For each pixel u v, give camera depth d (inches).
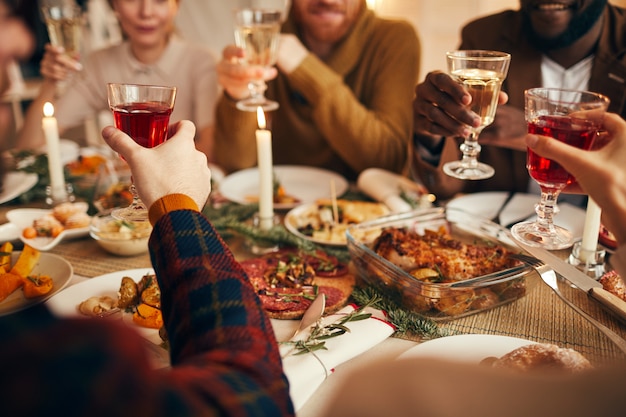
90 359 15.1
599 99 37.3
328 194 78.4
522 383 18.9
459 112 49.0
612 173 27.4
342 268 54.2
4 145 26.4
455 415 18.6
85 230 61.8
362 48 96.9
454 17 155.1
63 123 111.6
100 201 65.6
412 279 44.0
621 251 26.6
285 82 98.2
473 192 84.4
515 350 36.6
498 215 67.4
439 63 160.9
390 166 90.4
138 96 40.1
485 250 50.3
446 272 47.2
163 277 27.8
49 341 15.4
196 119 112.7
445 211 58.6
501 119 73.4
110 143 32.5
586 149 35.3
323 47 99.4
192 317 25.3
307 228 64.2
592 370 19.7
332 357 38.8
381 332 42.1
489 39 82.4
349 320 42.9
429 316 45.3
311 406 36.2
